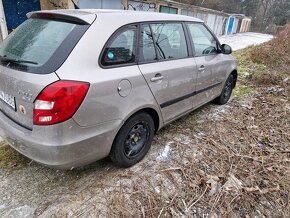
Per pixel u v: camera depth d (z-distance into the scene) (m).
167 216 2.22
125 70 2.42
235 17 28.89
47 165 2.13
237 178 2.75
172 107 3.18
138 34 2.61
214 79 4.09
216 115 4.38
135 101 2.53
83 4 10.38
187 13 19.45
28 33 2.42
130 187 2.54
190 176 2.73
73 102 2.00
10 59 2.29
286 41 10.56
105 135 2.32
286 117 4.47
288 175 2.86
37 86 1.96
